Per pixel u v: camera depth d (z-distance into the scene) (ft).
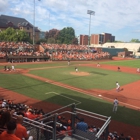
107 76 143.13
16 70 145.28
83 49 303.68
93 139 23.31
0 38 285.02
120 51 381.81
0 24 333.01
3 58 185.68
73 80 120.98
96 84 113.70
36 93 87.56
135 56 362.33
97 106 74.79
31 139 21.86
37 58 212.64
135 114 69.46
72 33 563.48
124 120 63.36
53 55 232.12
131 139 45.47
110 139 41.19
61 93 89.86
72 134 24.84
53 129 20.08
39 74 134.92
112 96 90.74
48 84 106.32
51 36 532.73
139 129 57.36
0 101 60.39
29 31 375.04
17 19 376.89
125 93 97.14
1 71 137.08
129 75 154.51
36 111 49.47
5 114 19.56
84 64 213.87
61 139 23.77
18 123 19.95
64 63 210.79
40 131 23.65
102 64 224.12
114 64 230.27
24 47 231.30
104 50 365.40
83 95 89.15
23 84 102.89
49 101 77.20
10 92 86.53
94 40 576.61
